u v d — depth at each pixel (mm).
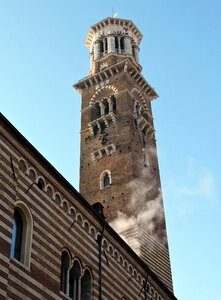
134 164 70000
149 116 84750
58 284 29766
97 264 35750
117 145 73312
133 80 85250
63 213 33031
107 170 71500
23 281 26609
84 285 34000
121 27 95812
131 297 39719
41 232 29828
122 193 67188
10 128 29016
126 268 40625
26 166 30297
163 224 69188
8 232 26297
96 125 78875
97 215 37188
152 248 63156
